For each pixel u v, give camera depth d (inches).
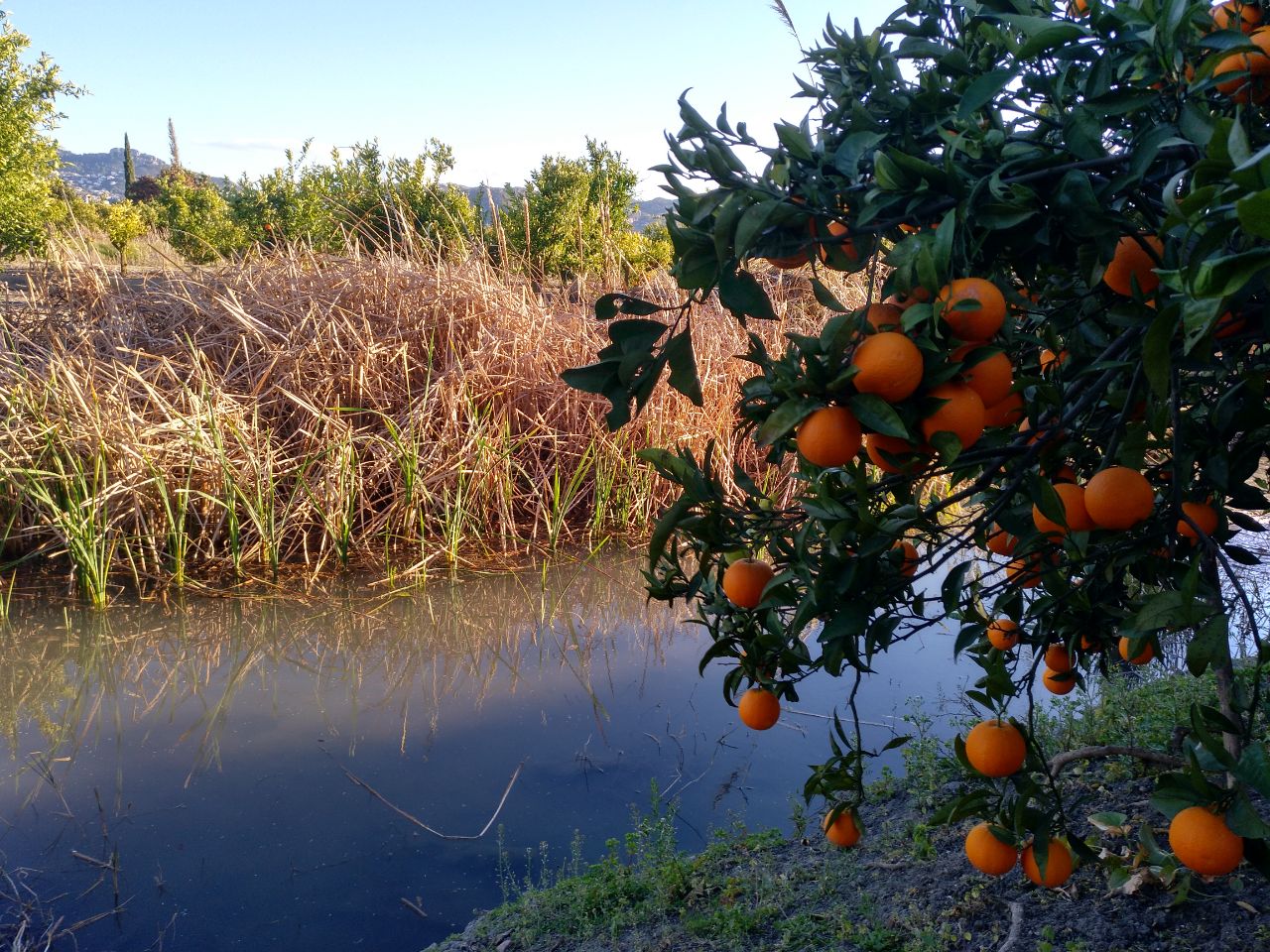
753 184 57.2
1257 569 206.2
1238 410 66.8
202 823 139.9
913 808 138.6
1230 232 42.1
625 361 61.7
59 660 201.0
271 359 290.7
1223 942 94.7
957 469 66.1
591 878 124.3
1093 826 120.8
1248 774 56.1
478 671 199.3
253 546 261.0
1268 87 56.4
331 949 112.7
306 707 180.7
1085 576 74.9
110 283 325.1
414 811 143.9
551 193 592.7
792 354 55.9
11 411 257.8
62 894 122.6
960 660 206.7
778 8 77.0
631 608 240.7
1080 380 67.3
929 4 80.7
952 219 52.2
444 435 288.5
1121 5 56.4
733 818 140.7
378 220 417.7
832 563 67.4
